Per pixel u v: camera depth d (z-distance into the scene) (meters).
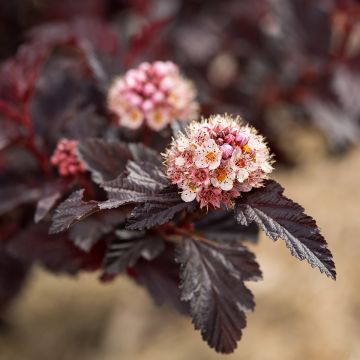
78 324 0.79
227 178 0.42
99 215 0.49
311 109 0.75
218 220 0.48
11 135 0.54
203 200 0.42
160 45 0.70
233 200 0.43
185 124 0.50
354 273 0.81
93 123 0.53
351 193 0.89
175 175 0.43
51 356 0.76
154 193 0.43
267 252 0.83
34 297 0.82
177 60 0.79
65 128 0.54
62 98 0.56
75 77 0.58
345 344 0.74
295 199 0.88
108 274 0.50
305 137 0.94
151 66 0.51
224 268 0.45
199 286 0.45
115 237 0.48
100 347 0.77
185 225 0.46
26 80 0.54
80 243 0.48
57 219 0.42
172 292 0.48
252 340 0.74
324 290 0.79
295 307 0.78
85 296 0.82
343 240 0.84
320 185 0.90
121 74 0.55
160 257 0.49
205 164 0.42
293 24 0.73
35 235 0.52
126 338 0.77
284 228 0.42
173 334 0.77
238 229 0.48
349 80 0.73
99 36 0.66
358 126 0.74
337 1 0.71
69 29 0.68
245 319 0.44
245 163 0.42
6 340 0.77
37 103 0.56
